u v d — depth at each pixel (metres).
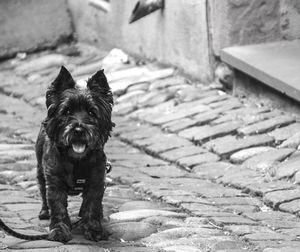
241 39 12.46
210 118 11.24
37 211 7.64
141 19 15.00
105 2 16.53
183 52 13.70
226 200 8.20
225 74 12.51
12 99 14.44
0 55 17.09
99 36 16.78
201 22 13.02
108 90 6.56
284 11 12.48
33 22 17.39
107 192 8.50
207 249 6.45
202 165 9.65
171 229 6.98
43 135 7.09
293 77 10.91
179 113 11.80
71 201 8.09
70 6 17.77
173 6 13.84
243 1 12.38
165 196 8.21
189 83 13.41
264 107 11.51
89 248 6.34
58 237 6.52
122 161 10.08
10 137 11.54
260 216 7.59
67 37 17.64
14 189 8.65
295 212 7.70
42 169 7.19
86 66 15.74
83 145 6.31
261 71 11.26
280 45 12.30
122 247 6.46
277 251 6.35
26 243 6.43
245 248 6.52
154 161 10.09
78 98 6.35
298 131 10.23
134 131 11.45
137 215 7.39
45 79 15.38
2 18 17.19
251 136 10.29
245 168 9.34
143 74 14.14
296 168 8.90
